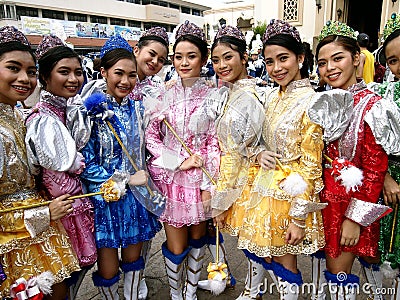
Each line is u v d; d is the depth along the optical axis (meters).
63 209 1.60
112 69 1.90
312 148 1.66
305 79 1.80
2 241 1.47
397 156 1.76
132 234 1.93
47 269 1.57
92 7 33.84
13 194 1.57
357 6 15.31
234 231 1.93
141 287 2.41
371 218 1.61
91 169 1.83
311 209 1.66
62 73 1.72
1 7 26.66
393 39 1.80
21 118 1.70
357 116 1.66
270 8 14.63
